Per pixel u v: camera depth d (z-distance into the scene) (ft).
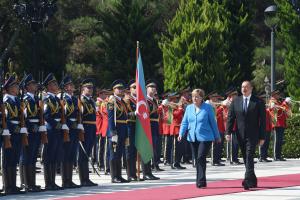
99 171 135.33
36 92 104.68
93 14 275.18
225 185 105.09
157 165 132.57
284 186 103.19
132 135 113.70
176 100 146.20
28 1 171.12
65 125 104.12
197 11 184.14
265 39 288.51
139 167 114.62
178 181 112.68
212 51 180.04
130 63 213.87
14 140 98.78
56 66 235.61
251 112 99.45
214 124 101.40
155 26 261.03
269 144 161.38
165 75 182.19
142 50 214.90
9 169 98.89
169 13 266.98
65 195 96.63
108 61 216.54
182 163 152.76
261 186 103.19
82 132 106.42
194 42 178.60
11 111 98.22
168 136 144.77
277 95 158.20
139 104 112.37
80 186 106.73
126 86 125.29
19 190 99.91
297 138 166.61
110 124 110.83
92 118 109.29
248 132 99.60
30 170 101.19
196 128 101.19
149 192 97.91
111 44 215.92
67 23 261.44
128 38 214.48
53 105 103.19
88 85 110.01
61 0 266.98
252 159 100.07
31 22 172.55
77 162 109.60
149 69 215.31
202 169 101.65
